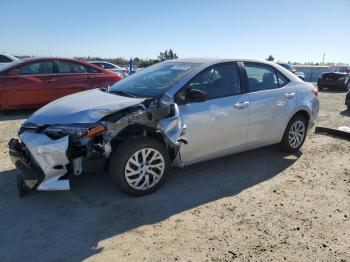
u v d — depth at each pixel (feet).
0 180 14.44
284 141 18.12
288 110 17.43
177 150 13.71
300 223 11.71
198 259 9.69
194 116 13.88
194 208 12.58
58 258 9.65
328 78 62.59
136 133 13.34
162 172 13.56
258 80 16.67
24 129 12.73
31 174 11.89
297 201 13.32
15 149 12.78
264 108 16.30
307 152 19.26
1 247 10.07
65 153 11.53
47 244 10.27
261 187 14.52
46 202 12.74
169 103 13.26
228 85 15.38
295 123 18.21
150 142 12.95
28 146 11.80
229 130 15.15
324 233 11.14
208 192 13.91
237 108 15.23
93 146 12.08
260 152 18.92
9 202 12.66
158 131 13.15
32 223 11.35
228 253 9.99
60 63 29.58
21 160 12.44
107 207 12.45
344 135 22.68
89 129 11.81
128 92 14.76
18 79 27.73
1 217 11.64
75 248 10.10
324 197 13.71
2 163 16.34
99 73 31.53
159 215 12.01
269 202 13.19
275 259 9.79
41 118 12.66
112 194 13.44
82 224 11.35
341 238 10.89
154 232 10.96
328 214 12.36
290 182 15.11
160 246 10.25
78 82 29.99
